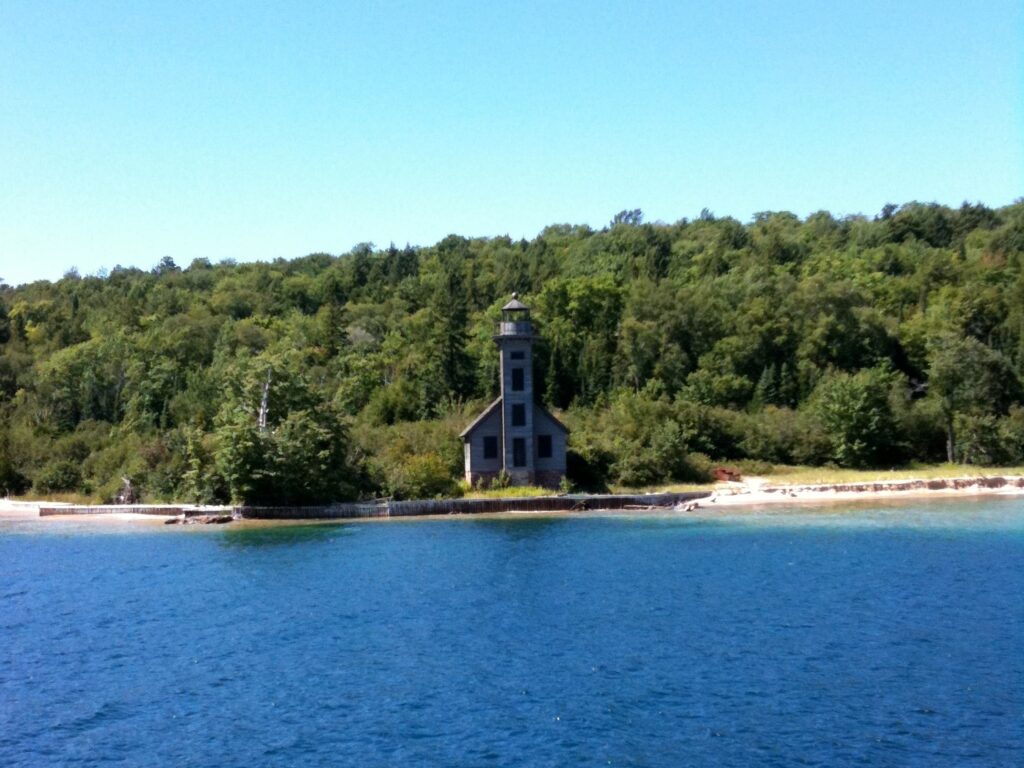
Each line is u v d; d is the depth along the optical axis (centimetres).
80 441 12700
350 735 3806
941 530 8200
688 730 3778
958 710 3922
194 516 9825
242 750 3681
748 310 15125
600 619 5428
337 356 15238
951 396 12575
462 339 14288
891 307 16475
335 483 10294
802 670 4444
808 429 12544
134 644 5116
